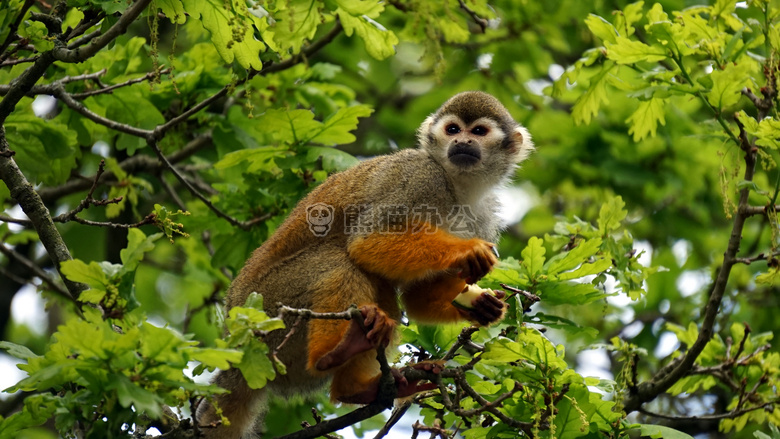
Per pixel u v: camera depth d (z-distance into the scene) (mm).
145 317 7496
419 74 20500
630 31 12039
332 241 10594
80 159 15375
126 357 6969
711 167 16891
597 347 11250
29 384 6996
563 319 10031
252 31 9641
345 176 11078
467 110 12164
